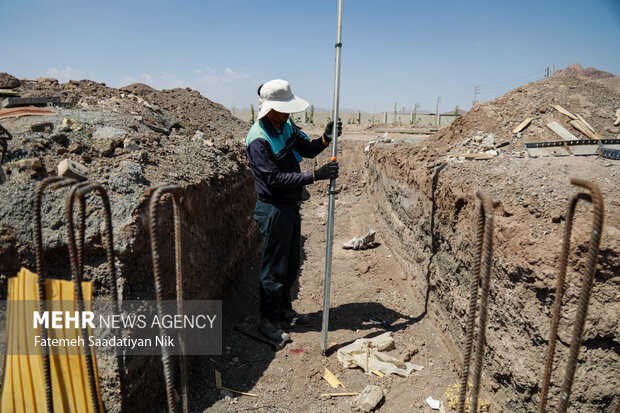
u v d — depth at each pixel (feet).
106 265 8.47
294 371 11.18
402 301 15.39
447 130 19.43
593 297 7.50
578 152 12.57
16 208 8.66
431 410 9.78
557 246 7.98
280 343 12.19
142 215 9.11
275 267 12.09
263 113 11.10
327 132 12.26
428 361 11.66
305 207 30.40
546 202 8.99
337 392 10.45
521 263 8.37
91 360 6.43
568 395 5.48
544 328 7.87
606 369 7.45
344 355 11.62
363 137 44.88
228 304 14.21
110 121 14.01
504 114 16.67
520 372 8.23
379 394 10.07
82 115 13.85
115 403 8.23
